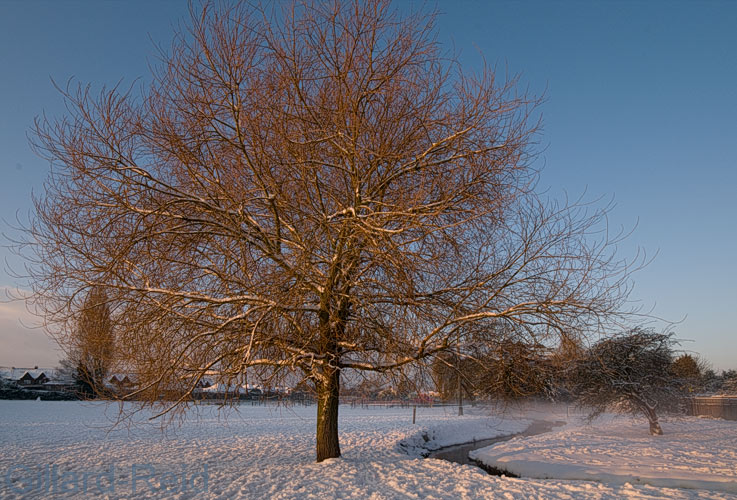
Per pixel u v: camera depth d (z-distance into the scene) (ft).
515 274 36.60
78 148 32.55
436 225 34.42
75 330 34.14
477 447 82.89
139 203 34.27
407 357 36.09
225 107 33.91
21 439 62.03
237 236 33.60
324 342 36.09
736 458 50.03
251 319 37.37
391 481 36.91
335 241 36.17
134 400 36.55
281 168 35.68
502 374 39.11
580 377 72.79
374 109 37.83
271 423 100.58
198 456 51.52
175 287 36.37
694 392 125.49
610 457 52.60
